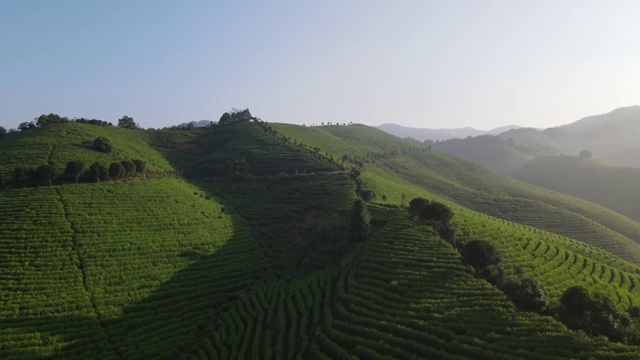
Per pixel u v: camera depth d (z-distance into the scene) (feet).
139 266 229.86
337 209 322.96
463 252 211.82
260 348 167.32
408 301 174.60
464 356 135.74
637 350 127.65
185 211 304.71
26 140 389.39
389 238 239.91
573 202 609.42
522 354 130.82
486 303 165.58
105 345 169.78
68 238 234.99
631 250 425.69
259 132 597.11
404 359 140.77
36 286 197.16
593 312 148.97
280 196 374.84
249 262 261.44
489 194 607.37
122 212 278.67
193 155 509.35
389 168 639.76
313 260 257.96
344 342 155.94
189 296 214.69
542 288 173.99
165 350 171.22
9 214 249.14
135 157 415.03
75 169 316.19
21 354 157.99
